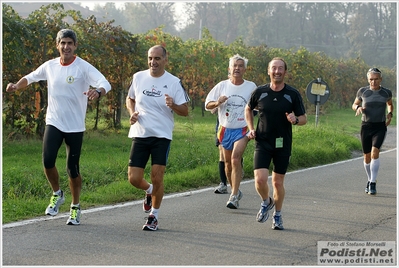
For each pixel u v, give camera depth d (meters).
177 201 10.61
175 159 13.96
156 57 8.43
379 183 13.17
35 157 13.95
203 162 14.01
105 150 15.76
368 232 8.63
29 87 16.84
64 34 8.37
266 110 8.51
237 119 10.07
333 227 8.88
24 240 7.63
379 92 11.94
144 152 8.55
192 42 30.31
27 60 16.70
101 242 7.64
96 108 21.20
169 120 8.49
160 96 8.41
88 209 9.65
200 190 11.77
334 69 43.84
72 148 8.48
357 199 11.20
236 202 9.99
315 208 10.27
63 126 8.39
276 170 8.64
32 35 16.56
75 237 7.85
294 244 7.84
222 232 8.38
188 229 8.50
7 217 8.73
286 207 10.32
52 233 8.02
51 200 8.72
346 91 46.22
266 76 34.12
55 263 6.72
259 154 8.62
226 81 10.26
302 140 19.31
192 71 28.86
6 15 15.88
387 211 10.13
